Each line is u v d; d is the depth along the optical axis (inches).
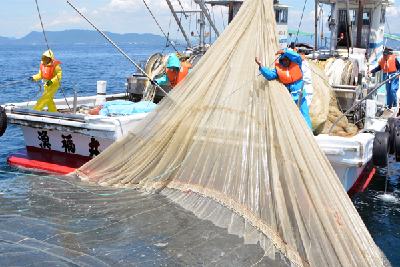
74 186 215.0
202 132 200.4
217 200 186.4
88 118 262.2
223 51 220.5
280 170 173.9
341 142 227.3
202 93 212.4
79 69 1739.7
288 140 175.8
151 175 210.8
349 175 255.8
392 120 272.5
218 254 143.2
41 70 306.7
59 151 303.6
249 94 201.8
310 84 230.2
